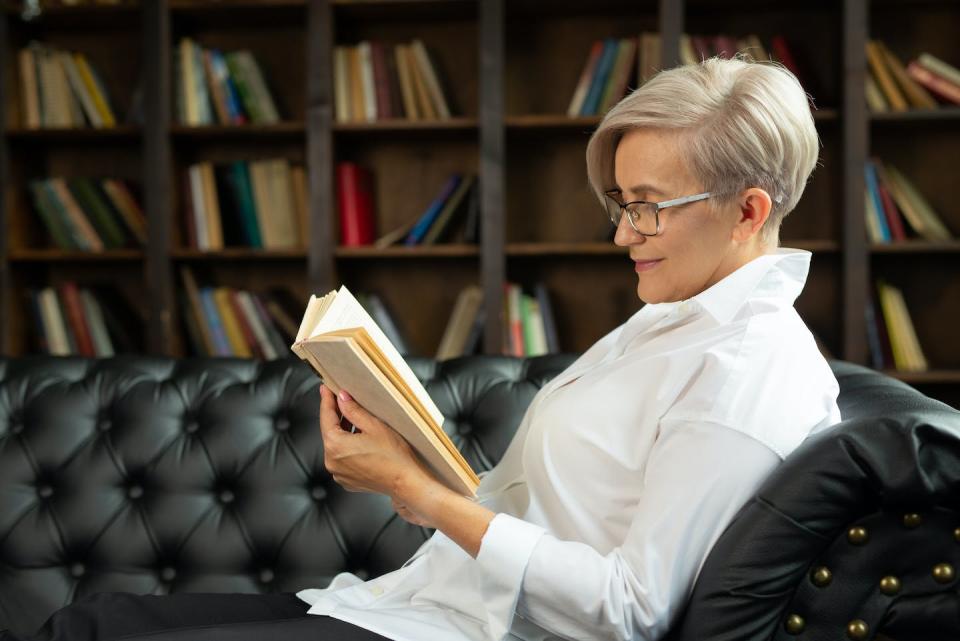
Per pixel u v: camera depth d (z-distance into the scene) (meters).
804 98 1.09
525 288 3.39
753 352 1.02
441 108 3.16
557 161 3.37
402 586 1.20
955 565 0.94
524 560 0.99
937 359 3.23
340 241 3.25
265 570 1.62
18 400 1.71
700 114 1.04
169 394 1.68
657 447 1.03
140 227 3.32
